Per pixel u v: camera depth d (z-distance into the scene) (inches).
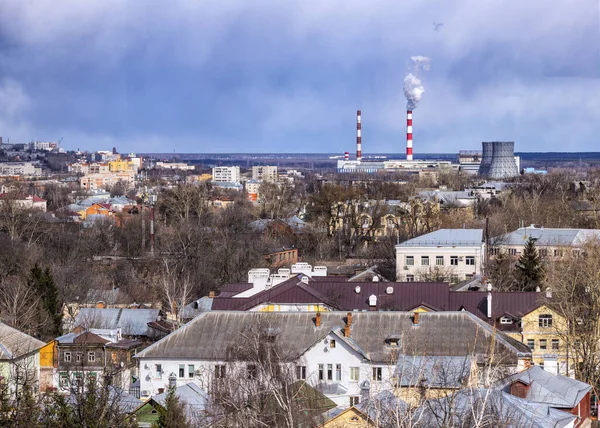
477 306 5940.0
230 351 4387.3
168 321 6304.1
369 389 3486.7
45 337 6102.4
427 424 3006.9
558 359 5546.3
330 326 4995.1
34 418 3339.1
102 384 3892.7
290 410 3225.9
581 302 5723.4
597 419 4439.0
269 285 6663.4
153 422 3833.7
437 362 4074.8
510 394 3727.9
